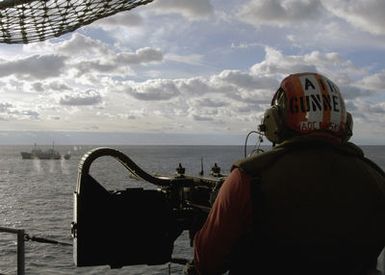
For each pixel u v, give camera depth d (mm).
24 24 3744
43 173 167625
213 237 2068
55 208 70688
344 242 2035
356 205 2078
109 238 3156
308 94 2172
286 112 2230
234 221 2043
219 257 2080
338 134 2219
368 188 2137
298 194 2027
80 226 3111
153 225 3232
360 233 2070
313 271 2035
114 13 3764
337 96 2209
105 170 150125
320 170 2078
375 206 2123
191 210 3311
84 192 3111
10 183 122125
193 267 2354
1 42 4121
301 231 2008
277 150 2139
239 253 2102
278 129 2254
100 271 32031
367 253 2117
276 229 2018
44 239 4047
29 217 61469
